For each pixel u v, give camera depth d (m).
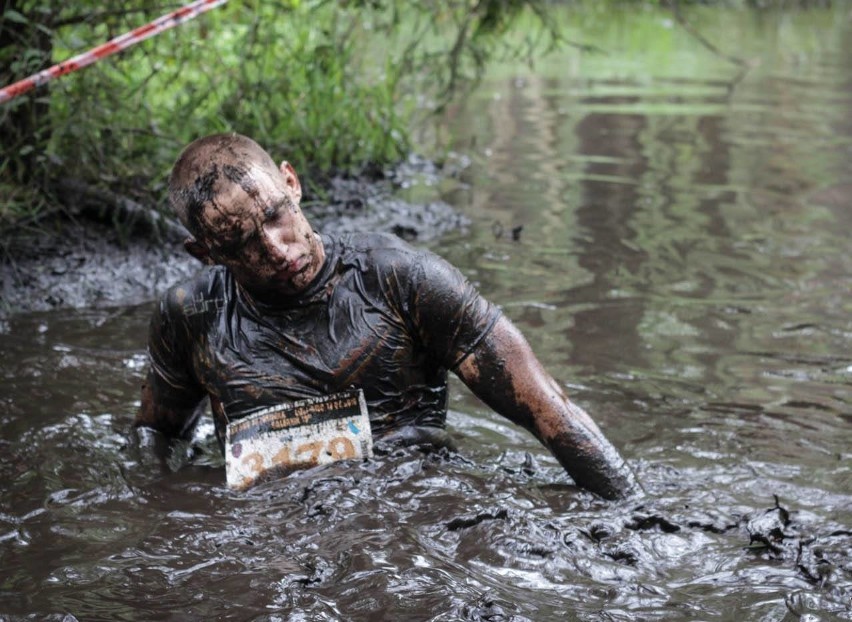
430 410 5.38
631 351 7.14
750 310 7.90
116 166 9.41
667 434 5.91
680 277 8.62
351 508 4.77
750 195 10.94
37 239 8.98
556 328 7.54
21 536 4.72
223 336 5.25
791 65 19.05
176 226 9.26
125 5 9.84
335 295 5.19
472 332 5.11
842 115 14.63
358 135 11.52
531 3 11.39
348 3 12.31
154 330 5.44
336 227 9.73
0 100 7.02
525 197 10.88
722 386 6.58
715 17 25.67
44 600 4.17
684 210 10.45
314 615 4.01
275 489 5.00
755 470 5.43
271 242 4.88
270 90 10.70
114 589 4.23
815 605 4.09
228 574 4.31
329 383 5.16
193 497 5.05
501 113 14.67
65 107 9.30
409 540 4.51
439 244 9.44
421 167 11.78
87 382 6.74
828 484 5.27
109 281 8.62
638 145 12.99
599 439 5.06
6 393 6.52
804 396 6.44
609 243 9.48
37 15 8.95
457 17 12.25
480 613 3.97
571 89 16.48
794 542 4.54
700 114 14.70
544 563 4.39
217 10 11.56
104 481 5.28
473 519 4.66
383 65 13.48
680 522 4.77
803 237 9.61
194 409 5.70
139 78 11.52
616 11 25.73
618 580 4.30
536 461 5.60
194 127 10.27
